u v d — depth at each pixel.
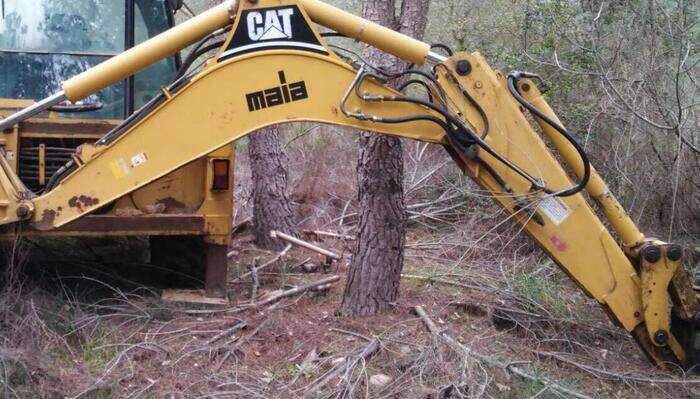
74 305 4.94
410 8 5.03
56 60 5.50
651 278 4.37
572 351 4.86
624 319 4.42
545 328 5.22
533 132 4.19
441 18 10.48
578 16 7.92
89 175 4.29
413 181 8.27
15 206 4.33
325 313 5.22
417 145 8.65
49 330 4.50
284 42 4.08
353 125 4.10
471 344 4.64
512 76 4.19
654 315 4.39
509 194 4.21
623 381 4.39
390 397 4.01
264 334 4.80
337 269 6.45
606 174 7.25
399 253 5.17
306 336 4.79
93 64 5.54
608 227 6.55
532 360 4.62
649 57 7.10
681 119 6.80
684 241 7.09
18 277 5.04
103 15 5.54
